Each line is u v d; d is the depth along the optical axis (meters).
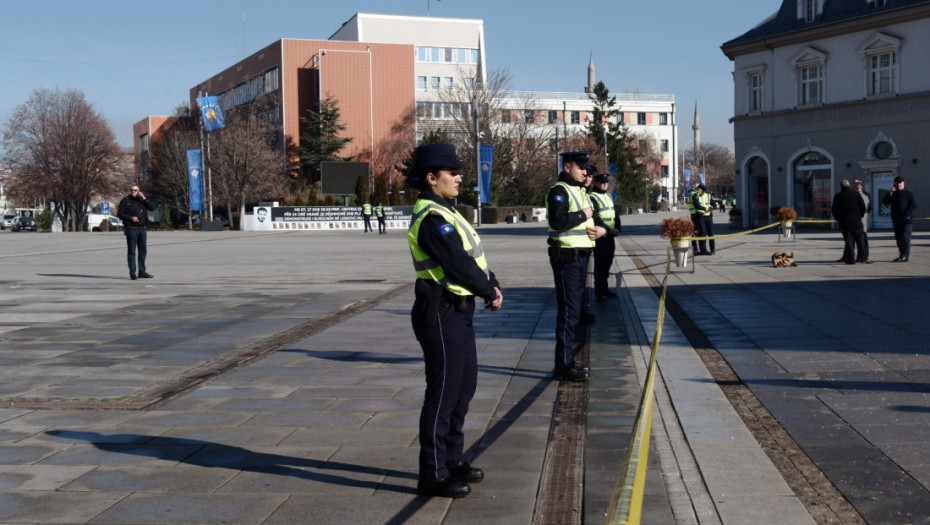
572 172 7.09
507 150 70.38
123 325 10.67
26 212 103.25
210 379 7.22
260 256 25.61
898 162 32.62
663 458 4.79
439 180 4.34
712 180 144.25
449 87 81.31
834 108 34.78
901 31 32.41
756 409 5.84
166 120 94.38
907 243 17.91
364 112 82.75
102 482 4.56
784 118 36.84
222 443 5.28
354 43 82.06
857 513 3.90
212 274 18.70
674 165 118.00
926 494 4.11
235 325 10.61
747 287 13.66
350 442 5.27
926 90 31.72
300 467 4.79
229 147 67.19
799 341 8.45
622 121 89.62
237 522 3.96
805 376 6.79
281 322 10.84
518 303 12.46
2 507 4.20
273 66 82.50
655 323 10.07
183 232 51.84
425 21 91.75
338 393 6.64
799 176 36.69
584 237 7.02
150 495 4.35
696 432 5.25
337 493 4.35
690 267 17.97
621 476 2.87
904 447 4.84
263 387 6.89
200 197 55.75
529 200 74.44
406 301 12.99
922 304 10.97
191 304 12.90
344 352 8.54
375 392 6.67
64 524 3.96
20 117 72.25
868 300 11.52
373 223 54.78
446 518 3.98
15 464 4.89
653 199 101.75
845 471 4.47
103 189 76.12
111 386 7.03
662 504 4.06
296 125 81.25
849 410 5.69
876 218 33.78
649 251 24.17
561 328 7.00
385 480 4.55
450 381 4.29
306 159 78.19
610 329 9.67
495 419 5.77
